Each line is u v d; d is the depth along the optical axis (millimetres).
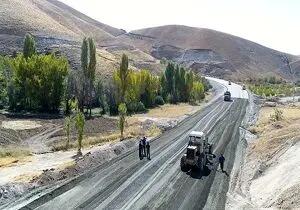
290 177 26562
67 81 68375
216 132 48844
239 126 53750
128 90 71000
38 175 27969
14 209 21625
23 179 27062
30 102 66688
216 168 32438
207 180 28906
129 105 70625
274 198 24609
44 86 66125
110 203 23312
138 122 57125
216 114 66125
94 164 32156
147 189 26203
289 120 54500
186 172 30609
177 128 51812
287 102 94312
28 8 135250
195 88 91062
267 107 79750
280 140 36844
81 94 66750
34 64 66000
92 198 23969
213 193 26109
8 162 32188
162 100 84312
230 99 92188
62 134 47812
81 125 36031
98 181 27422
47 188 25500
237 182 29266
